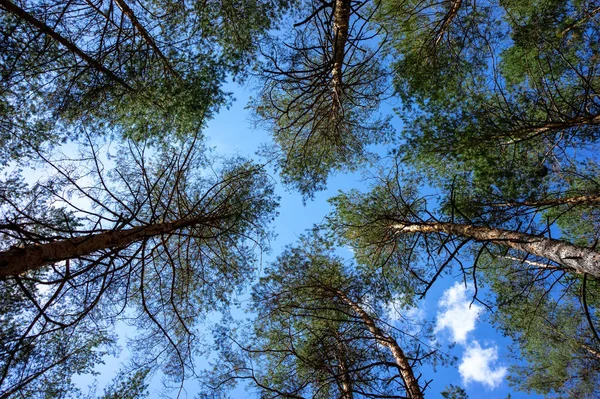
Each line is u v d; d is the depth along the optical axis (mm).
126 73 6297
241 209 6617
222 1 6363
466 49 7449
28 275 5031
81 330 5320
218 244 6809
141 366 6059
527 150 6918
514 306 8273
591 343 8320
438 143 7066
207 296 7133
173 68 6746
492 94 7160
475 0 6586
